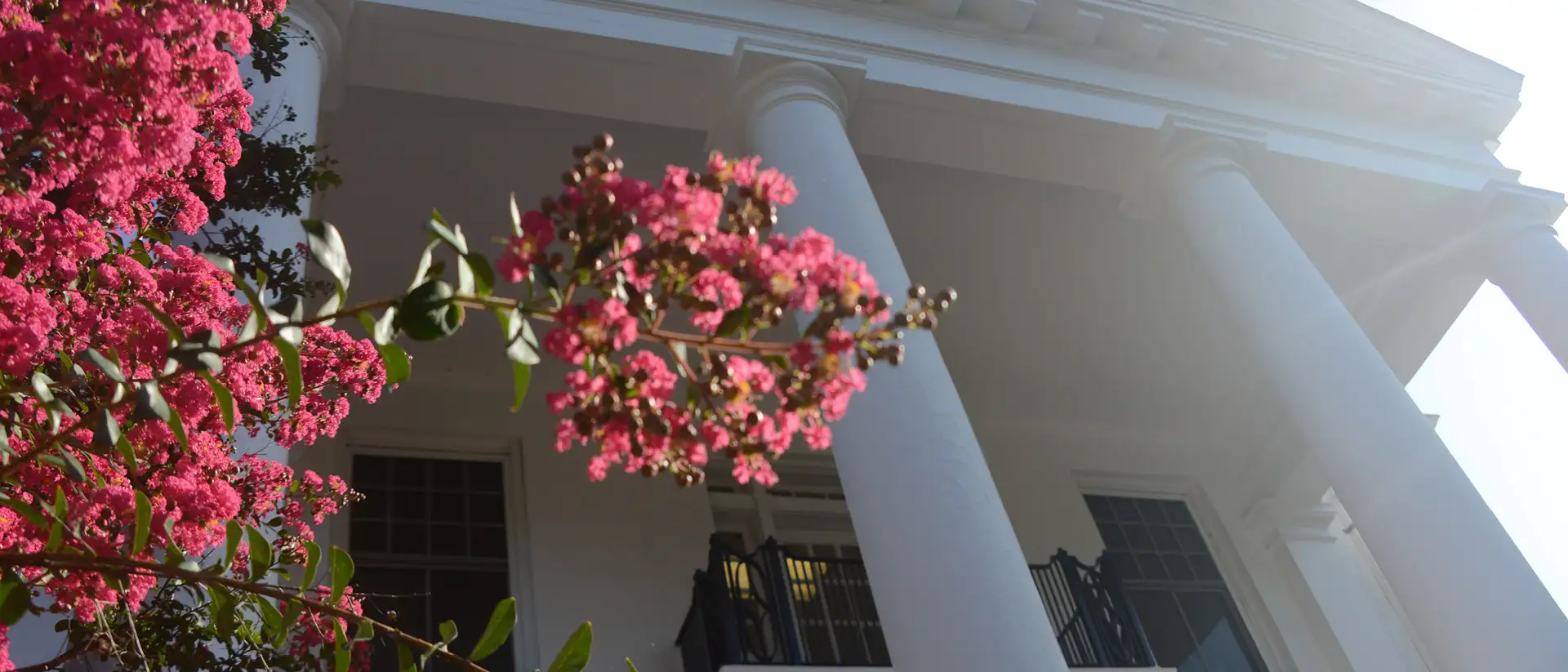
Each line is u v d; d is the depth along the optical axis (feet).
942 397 18.94
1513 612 21.83
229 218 14.02
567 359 4.36
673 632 30.17
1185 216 29.76
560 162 31.50
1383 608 40.83
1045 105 29.12
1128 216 31.94
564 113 30.07
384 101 28.53
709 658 26.89
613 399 4.50
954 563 16.60
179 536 6.57
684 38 25.61
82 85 5.13
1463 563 22.71
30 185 5.24
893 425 18.35
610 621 29.81
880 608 17.20
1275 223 28.45
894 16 29.22
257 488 9.10
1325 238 36.50
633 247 4.43
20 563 5.01
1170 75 32.42
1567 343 31.83
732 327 4.55
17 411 6.15
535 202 32.32
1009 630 15.81
